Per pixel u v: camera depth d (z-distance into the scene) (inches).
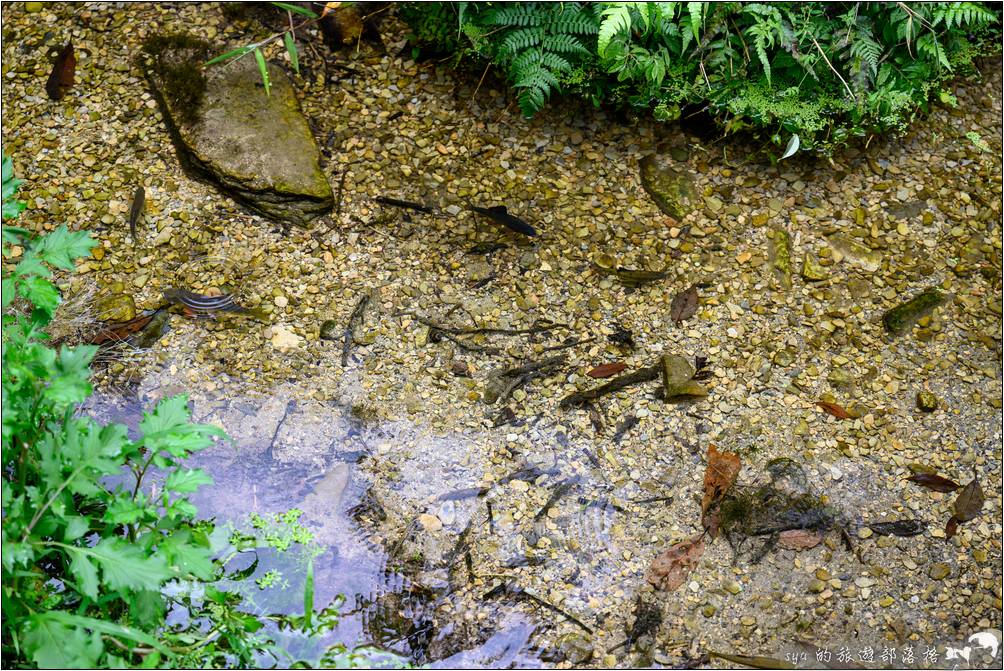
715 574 108.1
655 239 139.1
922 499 115.4
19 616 85.1
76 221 135.2
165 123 144.9
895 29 140.9
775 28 134.6
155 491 109.2
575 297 133.5
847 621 104.8
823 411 123.0
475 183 143.7
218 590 101.8
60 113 146.1
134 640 89.1
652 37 140.4
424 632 101.9
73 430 86.1
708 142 148.4
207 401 119.2
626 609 105.1
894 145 149.6
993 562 110.3
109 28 154.8
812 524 112.5
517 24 138.6
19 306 123.3
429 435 118.6
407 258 136.1
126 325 125.4
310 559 106.0
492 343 128.3
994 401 124.9
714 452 117.6
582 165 146.3
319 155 142.6
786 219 141.3
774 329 130.8
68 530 84.7
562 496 114.1
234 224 137.2
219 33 153.9
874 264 137.6
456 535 110.1
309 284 132.6
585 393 123.6
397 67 155.2
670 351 128.3
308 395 121.2
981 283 136.6
